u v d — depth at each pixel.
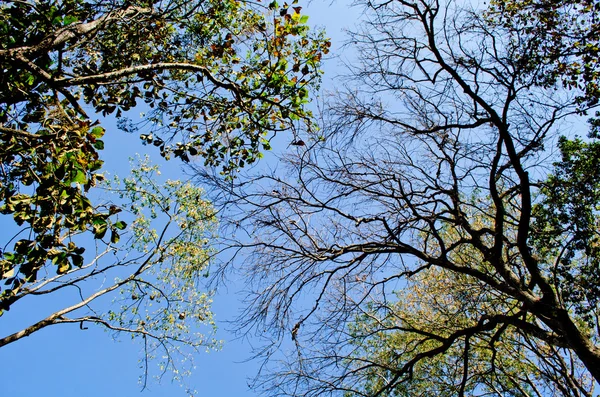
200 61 7.35
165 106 7.40
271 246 8.79
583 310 9.09
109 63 7.04
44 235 4.97
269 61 7.51
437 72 9.09
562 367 8.71
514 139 8.85
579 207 8.46
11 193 5.16
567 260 9.02
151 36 7.35
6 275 5.05
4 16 5.14
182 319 11.42
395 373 8.42
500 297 8.17
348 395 8.66
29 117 5.54
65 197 4.81
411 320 10.56
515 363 10.18
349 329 9.55
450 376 9.69
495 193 8.61
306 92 7.63
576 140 9.16
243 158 7.98
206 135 7.68
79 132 4.81
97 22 5.41
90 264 9.21
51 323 8.10
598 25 8.75
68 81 4.65
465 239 8.92
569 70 8.98
